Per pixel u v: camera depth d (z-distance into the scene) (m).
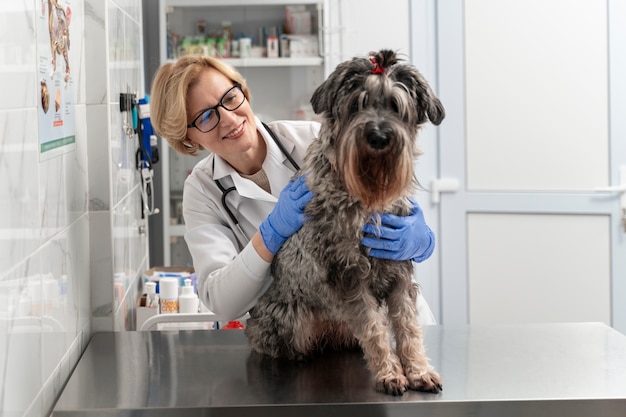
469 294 3.62
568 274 3.54
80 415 1.40
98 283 1.96
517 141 3.52
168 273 2.60
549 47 3.46
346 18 3.47
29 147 1.34
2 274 1.17
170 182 3.55
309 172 1.50
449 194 3.59
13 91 1.24
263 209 1.85
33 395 1.35
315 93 1.44
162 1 3.39
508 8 3.47
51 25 1.51
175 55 3.50
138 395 1.47
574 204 3.49
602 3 3.41
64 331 1.62
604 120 3.45
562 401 1.40
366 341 1.45
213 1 3.41
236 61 3.48
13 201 1.23
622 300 3.49
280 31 3.54
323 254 1.44
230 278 1.63
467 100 3.53
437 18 3.51
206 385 1.52
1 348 1.17
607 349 1.70
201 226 1.82
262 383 1.52
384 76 1.38
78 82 1.82
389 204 1.44
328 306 1.50
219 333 1.89
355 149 1.35
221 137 1.80
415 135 1.46
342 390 1.47
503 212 3.55
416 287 1.55
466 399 1.40
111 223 1.95
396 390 1.42
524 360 1.62
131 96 2.29
